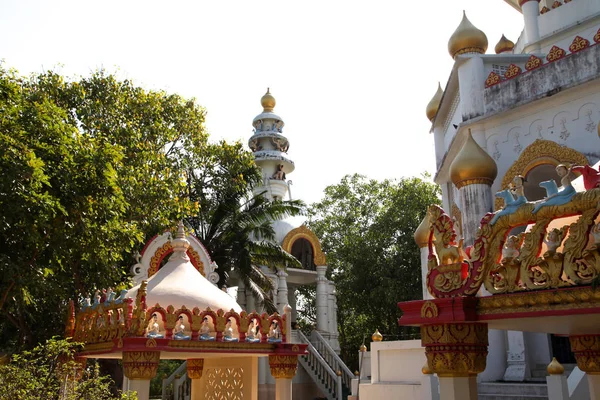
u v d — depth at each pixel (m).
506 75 13.81
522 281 4.24
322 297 24.89
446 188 17.52
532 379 11.86
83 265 11.57
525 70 13.57
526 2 16.22
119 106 18.75
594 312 3.87
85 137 11.11
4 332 14.41
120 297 7.86
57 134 9.67
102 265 11.41
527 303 4.21
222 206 21.12
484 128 14.12
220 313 8.12
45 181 8.56
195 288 8.71
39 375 6.38
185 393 19.38
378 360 13.56
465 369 4.57
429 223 5.00
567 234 4.18
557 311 4.05
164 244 12.62
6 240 9.19
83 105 18.00
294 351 8.77
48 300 11.48
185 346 7.66
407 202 34.06
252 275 20.34
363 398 13.25
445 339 4.62
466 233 11.77
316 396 21.34
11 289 9.52
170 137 19.70
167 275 8.98
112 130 17.16
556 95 12.68
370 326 36.97
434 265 4.88
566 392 8.55
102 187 10.02
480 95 14.32
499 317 4.38
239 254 20.11
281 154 31.91
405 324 4.92
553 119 12.93
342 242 35.94
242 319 8.37
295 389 20.80
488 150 13.97
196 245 12.84
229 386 9.89
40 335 12.89
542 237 4.20
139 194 14.25
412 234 32.66
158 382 27.14
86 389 6.27
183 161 22.19
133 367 7.26
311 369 20.92
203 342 7.85
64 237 9.67
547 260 4.10
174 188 15.95
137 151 16.41
